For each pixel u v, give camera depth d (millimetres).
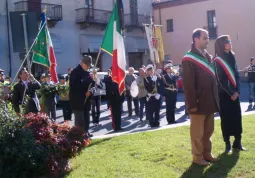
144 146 6488
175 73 11562
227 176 4754
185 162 5379
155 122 10422
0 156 4363
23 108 7691
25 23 7238
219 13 31344
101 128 10828
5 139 4426
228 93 5789
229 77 5777
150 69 10398
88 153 6246
